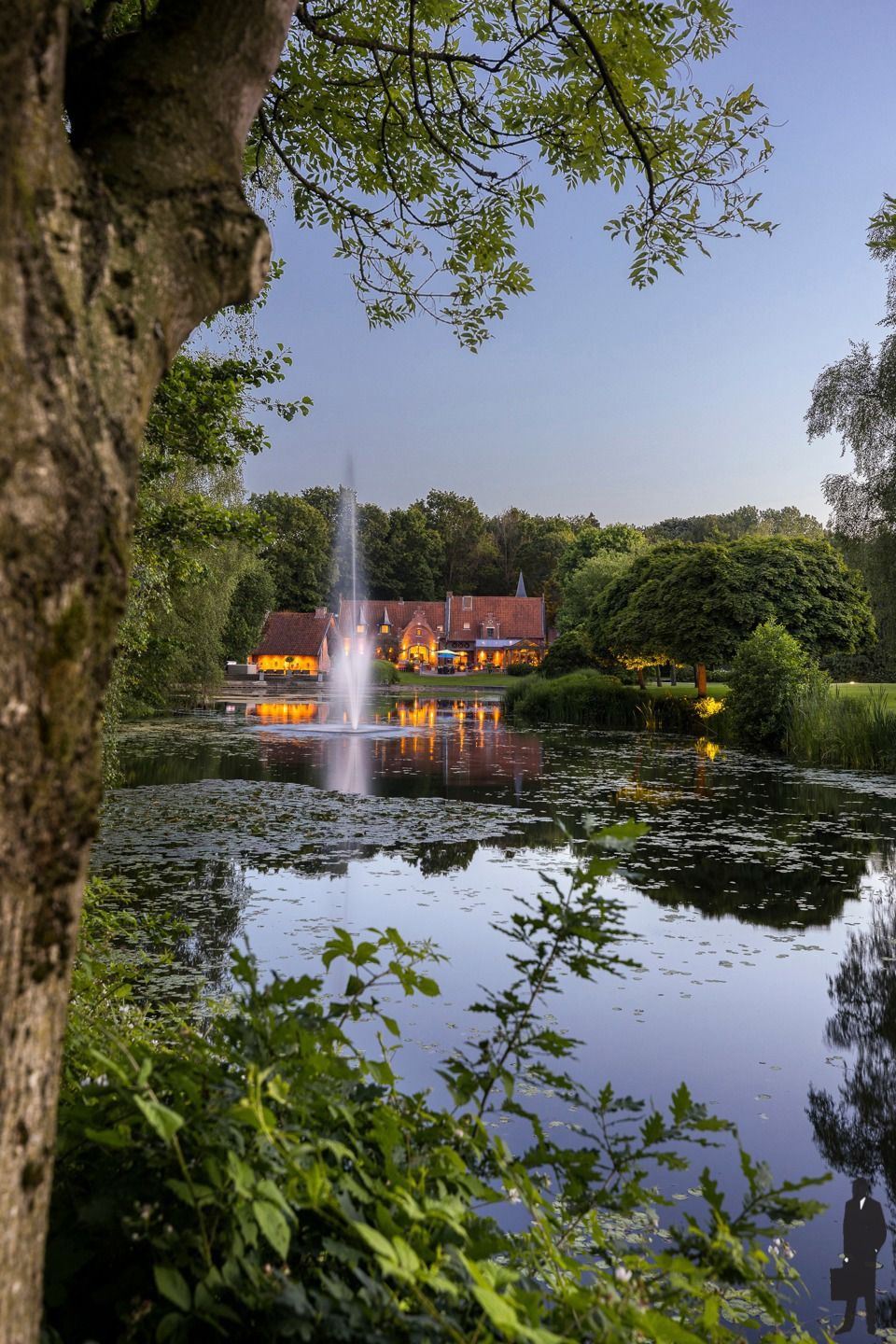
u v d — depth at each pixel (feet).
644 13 12.56
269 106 15.07
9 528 2.80
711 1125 5.06
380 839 31.55
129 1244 3.76
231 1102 4.10
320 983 4.85
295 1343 3.43
